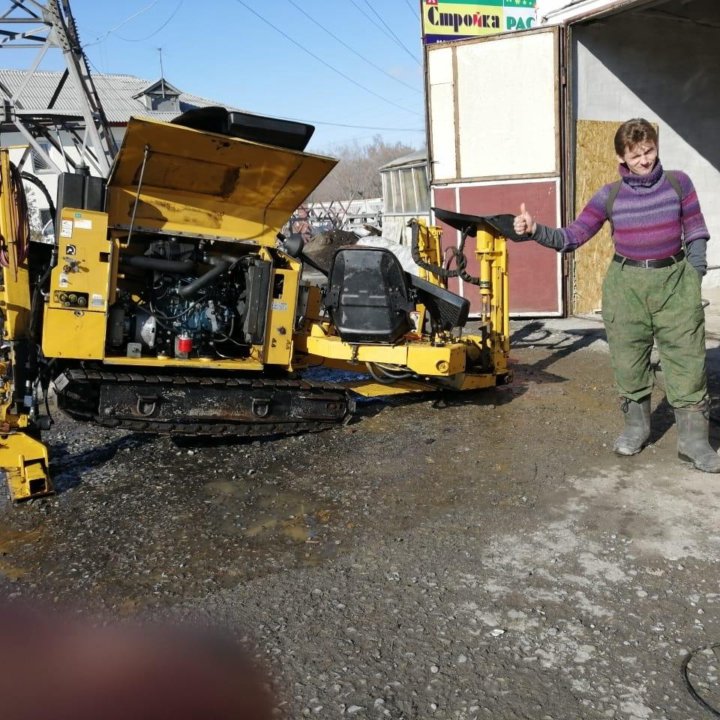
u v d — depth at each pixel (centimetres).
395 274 586
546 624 317
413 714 268
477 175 1084
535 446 531
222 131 512
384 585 354
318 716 268
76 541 410
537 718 263
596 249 1113
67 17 1784
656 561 362
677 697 271
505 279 668
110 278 500
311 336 624
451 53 1072
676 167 1173
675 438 528
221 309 560
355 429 593
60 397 494
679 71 1149
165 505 454
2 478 507
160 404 520
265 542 403
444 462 511
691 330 448
